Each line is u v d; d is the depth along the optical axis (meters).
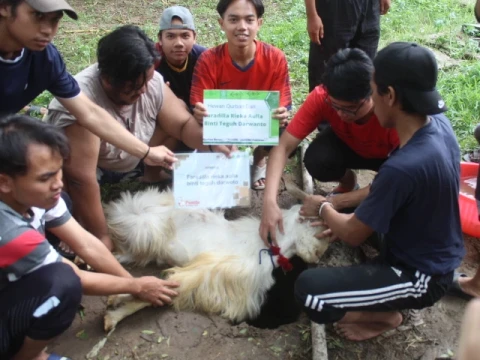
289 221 2.86
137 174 3.66
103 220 2.98
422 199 2.06
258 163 3.64
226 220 3.07
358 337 2.47
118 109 2.96
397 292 2.22
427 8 6.97
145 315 2.64
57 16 2.16
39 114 4.13
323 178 3.22
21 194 1.95
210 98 2.74
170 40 3.43
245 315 2.70
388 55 1.97
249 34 2.94
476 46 5.64
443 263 2.21
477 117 4.20
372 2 3.78
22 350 2.14
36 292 1.99
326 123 3.71
